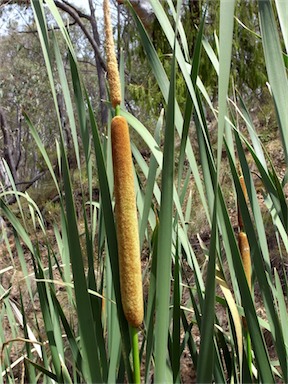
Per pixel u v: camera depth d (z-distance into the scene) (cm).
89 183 47
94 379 37
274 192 42
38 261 56
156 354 36
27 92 816
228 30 28
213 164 38
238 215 56
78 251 36
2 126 558
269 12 31
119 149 38
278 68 31
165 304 36
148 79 321
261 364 38
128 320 39
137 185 51
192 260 49
